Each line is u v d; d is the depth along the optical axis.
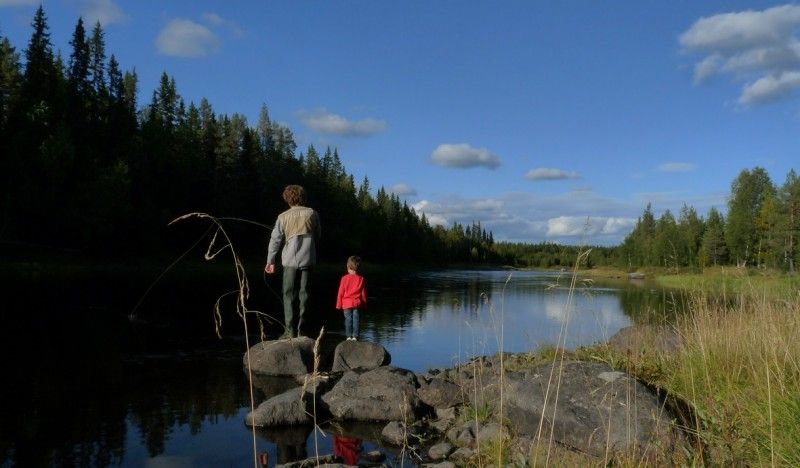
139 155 45.31
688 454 3.95
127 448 4.26
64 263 34.81
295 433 4.95
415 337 11.22
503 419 5.29
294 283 7.87
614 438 4.38
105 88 50.34
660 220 67.75
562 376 5.30
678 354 6.77
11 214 35.09
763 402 4.63
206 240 47.91
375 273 58.66
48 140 36.28
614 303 22.36
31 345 8.25
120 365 7.19
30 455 4.00
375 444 4.80
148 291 19.08
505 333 12.30
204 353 8.21
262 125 71.38
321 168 75.81
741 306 6.60
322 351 8.36
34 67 41.44
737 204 68.25
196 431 4.76
